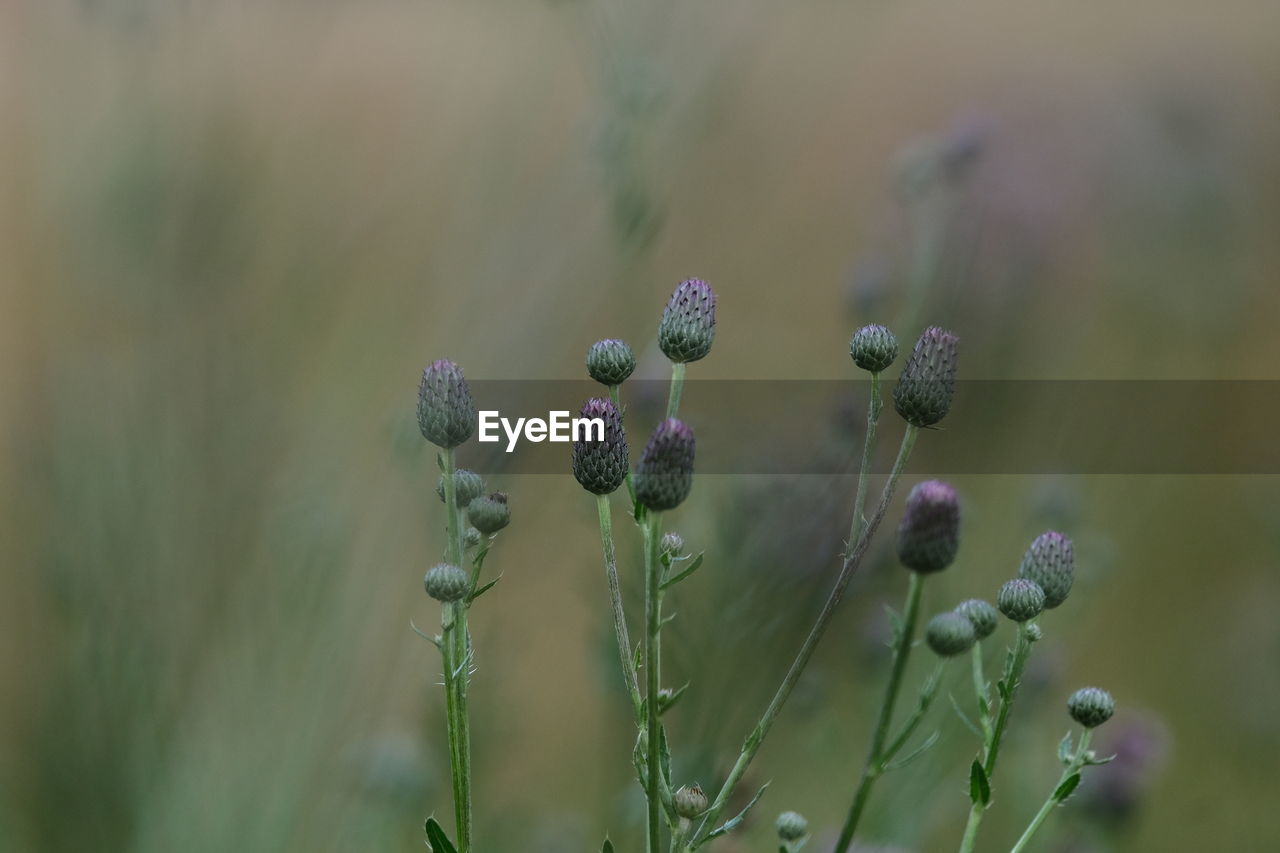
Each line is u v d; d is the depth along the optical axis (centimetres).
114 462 106
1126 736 107
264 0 128
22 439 112
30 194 120
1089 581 113
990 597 108
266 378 117
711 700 94
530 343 105
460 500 80
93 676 102
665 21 110
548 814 108
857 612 104
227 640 104
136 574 104
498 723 105
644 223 105
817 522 96
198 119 122
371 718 104
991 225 125
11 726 105
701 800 78
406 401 105
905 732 78
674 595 96
